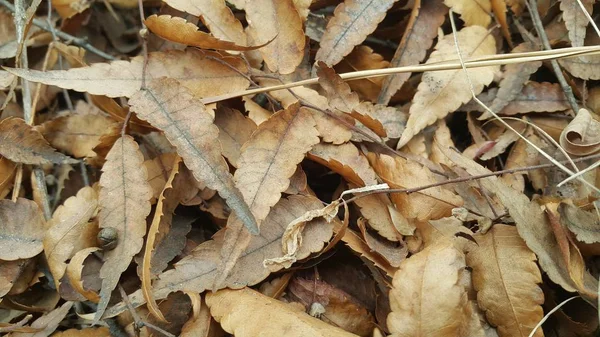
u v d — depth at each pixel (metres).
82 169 0.29
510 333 0.24
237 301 0.23
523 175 0.29
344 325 0.25
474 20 0.30
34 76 0.25
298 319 0.23
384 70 0.27
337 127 0.26
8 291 0.25
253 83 0.27
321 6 0.31
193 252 0.25
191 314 0.25
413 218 0.26
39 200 0.28
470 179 0.25
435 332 0.22
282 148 0.25
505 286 0.24
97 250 0.25
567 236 0.24
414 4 0.30
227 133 0.27
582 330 0.25
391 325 0.23
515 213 0.24
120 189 0.25
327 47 0.28
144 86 0.25
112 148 0.25
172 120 0.25
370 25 0.28
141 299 0.24
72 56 0.30
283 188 0.24
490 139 0.29
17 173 0.28
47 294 0.27
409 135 0.27
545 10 0.31
